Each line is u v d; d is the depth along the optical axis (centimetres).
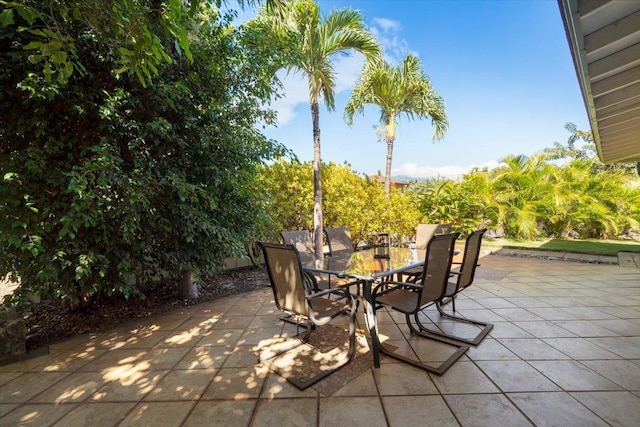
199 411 179
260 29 438
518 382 198
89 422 172
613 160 582
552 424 159
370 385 200
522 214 810
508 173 886
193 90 349
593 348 242
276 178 629
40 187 266
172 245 360
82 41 262
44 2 184
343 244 437
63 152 282
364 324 309
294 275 224
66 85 258
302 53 518
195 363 237
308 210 634
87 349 268
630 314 314
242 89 390
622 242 796
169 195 326
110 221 295
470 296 390
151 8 252
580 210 823
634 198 838
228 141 361
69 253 278
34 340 293
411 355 238
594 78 238
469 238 273
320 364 229
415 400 183
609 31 185
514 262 621
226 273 567
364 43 574
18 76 242
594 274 494
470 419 165
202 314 354
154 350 262
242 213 422
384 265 297
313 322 218
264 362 234
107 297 401
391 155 845
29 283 279
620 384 193
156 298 413
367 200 704
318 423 166
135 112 316
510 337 266
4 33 222
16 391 205
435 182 1045
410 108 820
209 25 357
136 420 173
